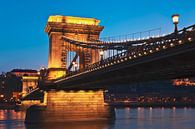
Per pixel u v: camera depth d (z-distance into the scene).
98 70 46.53
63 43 83.06
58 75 81.38
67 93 75.12
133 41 42.84
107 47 51.16
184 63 28.64
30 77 195.88
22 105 159.00
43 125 66.38
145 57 32.59
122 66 38.22
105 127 62.44
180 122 80.69
